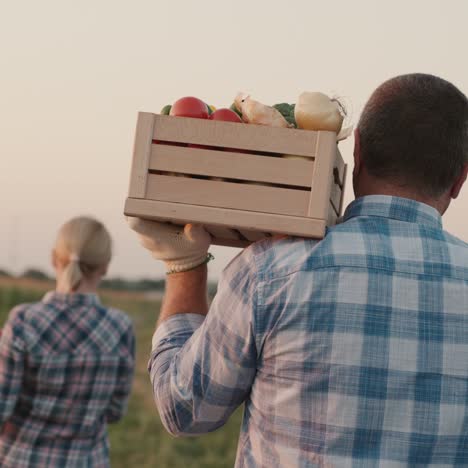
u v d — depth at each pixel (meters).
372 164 1.99
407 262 1.90
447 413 1.85
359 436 1.84
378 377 1.84
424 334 1.86
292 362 1.87
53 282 23.62
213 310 1.97
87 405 3.62
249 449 1.97
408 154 1.95
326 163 1.97
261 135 2.01
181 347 2.13
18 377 3.52
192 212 2.01
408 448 1.84
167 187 2.03
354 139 2.03
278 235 2.01
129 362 3.74
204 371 1.96
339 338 1.85
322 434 1.85
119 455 8.59
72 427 3.60
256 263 1.93
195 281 2.23
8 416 3.51
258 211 1.99
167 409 2.04
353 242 1.92
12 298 19.52
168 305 2.23
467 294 1.90
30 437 3.55
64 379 3.58
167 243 2.19
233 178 2.01
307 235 1.94
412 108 1.94
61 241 3.70
